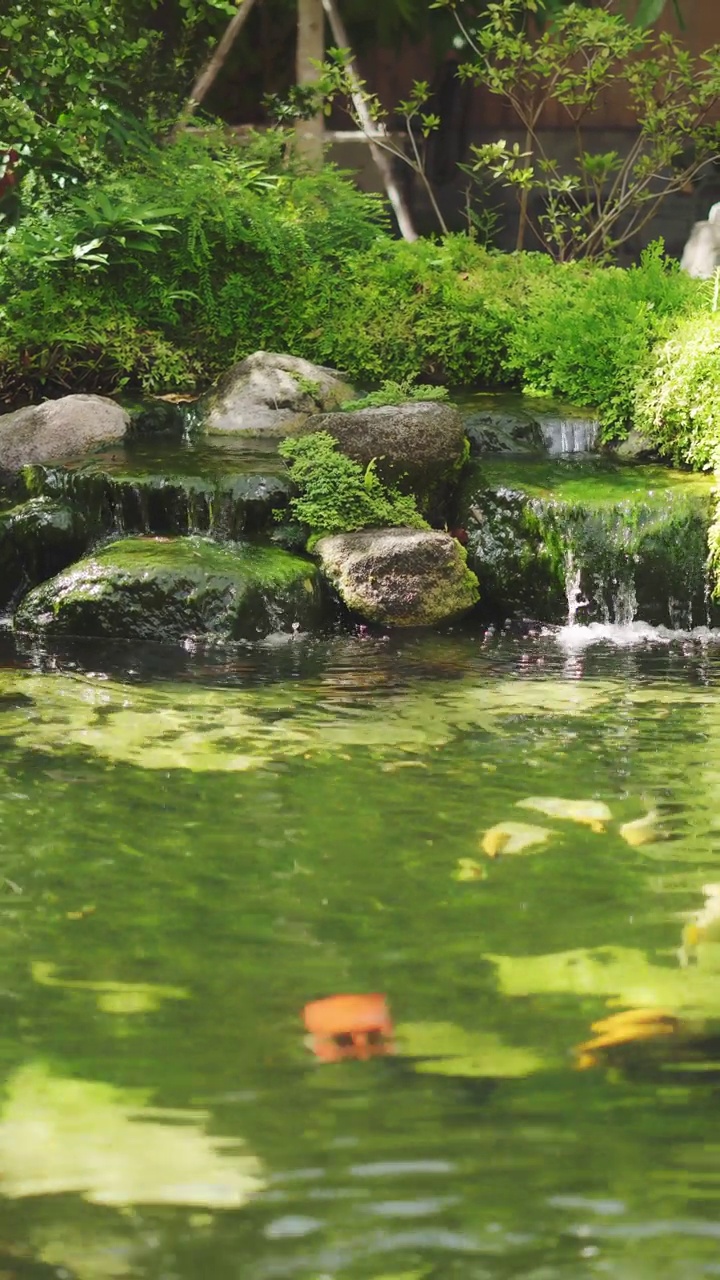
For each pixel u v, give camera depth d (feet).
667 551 24.03
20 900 11.23
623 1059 8.25
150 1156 7.20
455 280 34.12
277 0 46.03
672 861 12.19
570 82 37.78
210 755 15.55
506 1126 7.47
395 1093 7.87
